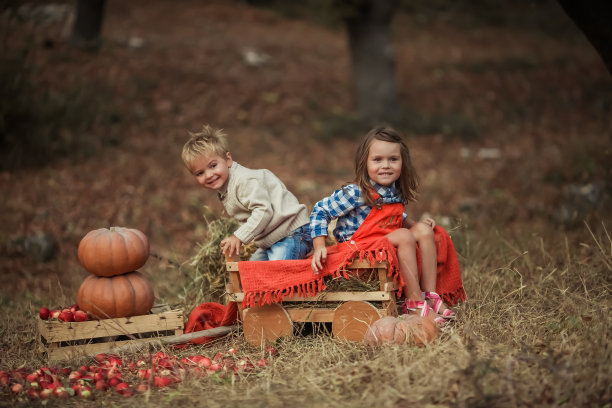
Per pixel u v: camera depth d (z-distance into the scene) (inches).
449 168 443.8
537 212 323.9
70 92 472.4
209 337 187.5
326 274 172.9
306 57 715.4
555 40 918.4
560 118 574.6
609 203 303.4
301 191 383.6
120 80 540.7
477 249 250.7
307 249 193.5
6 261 286.4
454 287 187.2
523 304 192.2
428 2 1064.2
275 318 180.2
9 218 324.5
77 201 354.0
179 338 182.2
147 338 184.7
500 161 447.5
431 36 909.8
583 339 150.7
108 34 671.1
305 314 178.7
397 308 179.0
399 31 922.7
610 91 644.1
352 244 174.4
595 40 230.5
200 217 347.3
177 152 449.7
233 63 638.5
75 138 431.5
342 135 525.0
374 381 138.4
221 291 208.5
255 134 499.8
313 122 540.7
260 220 178.5
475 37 919.7
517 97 642.2
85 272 279.1
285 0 977.5
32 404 142.6
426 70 724.0
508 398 123.6
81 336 179.2
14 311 227.6
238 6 922.1
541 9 1072.8
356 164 179.2
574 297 187.6
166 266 275.3
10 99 395.5
